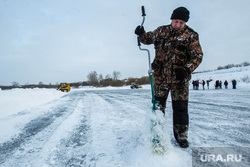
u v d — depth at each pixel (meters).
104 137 2.21
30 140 2.27
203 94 9.95
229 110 4.04
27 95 8.45
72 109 5.23
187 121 1.67
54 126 3.02
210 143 1.83
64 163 1.53
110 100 7.87
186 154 1.53
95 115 3.96
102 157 1.58
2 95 7.06
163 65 1.69
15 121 3.55
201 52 1.55
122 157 1.55
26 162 1.61
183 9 1.51
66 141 2.15
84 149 1.84
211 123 2.78
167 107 4.93
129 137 2.13
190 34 1.55
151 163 1.35
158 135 1.45
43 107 5.95
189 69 1.44
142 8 1.75
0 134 2.58
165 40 1.63
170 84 1.69
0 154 1.83
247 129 2.38
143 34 1.79
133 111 4.32
